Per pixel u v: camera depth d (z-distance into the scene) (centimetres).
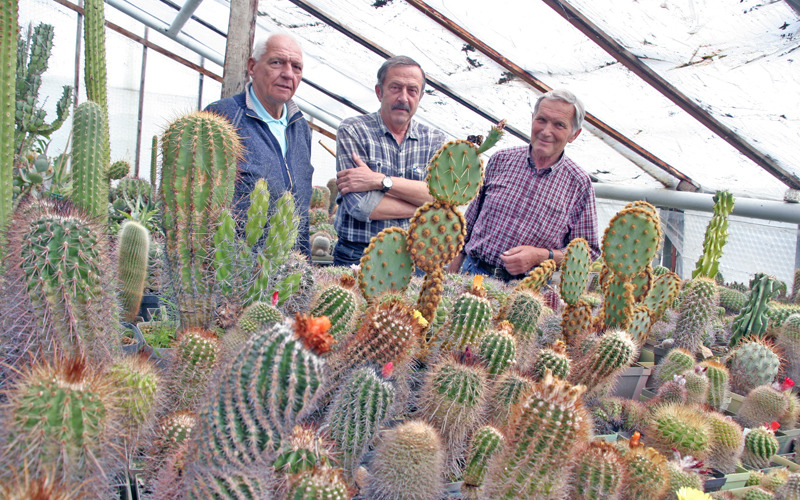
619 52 414
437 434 128
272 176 264
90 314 119
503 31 447
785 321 281
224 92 352
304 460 98
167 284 196
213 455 81
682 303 272
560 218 335
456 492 129
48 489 66
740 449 178
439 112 661
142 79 834
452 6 439
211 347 133
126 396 102
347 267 285
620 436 178
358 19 521
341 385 127
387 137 329
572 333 214
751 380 240
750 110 416
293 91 291
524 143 681
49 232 115
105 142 253
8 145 193
